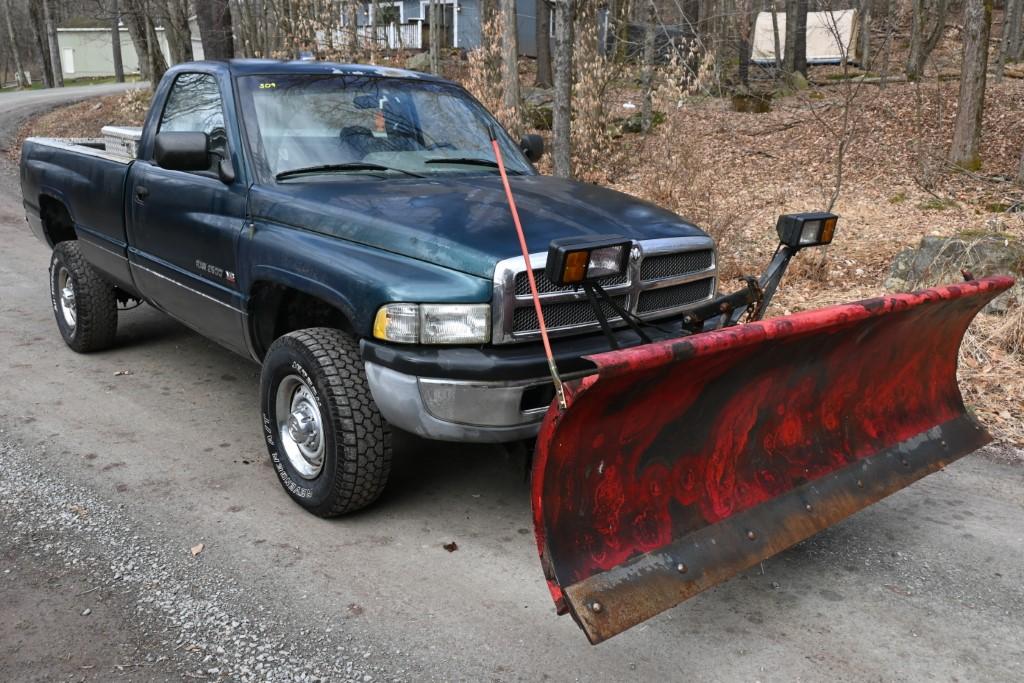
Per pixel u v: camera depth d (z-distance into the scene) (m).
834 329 3.16
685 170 12.22
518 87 15.34
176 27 19.88
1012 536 3.96
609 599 2.71
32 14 54.59
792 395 3.39
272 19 18.53
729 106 19.72
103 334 6.18
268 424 4.11
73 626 3.14
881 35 18.33
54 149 6.35
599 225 3.77
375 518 4.00
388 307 3.40
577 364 3.49
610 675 2.92
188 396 5.51
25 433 4.85
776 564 3.69
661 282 3.85
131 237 5.31
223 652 3.01
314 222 3.94
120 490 4.20
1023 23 27.47
